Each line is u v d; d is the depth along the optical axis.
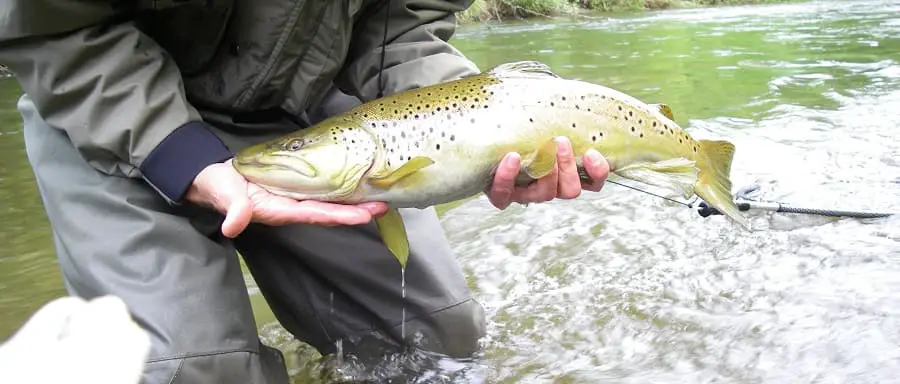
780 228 1.26
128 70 0.73
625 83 2.89
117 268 0.73
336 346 0.97
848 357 0.83
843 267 1.06
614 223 1.37
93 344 0.70
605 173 0.75
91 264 0.74
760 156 1.68
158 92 0.74
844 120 2.00
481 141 0.73
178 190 0.72
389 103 0.75
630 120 0.78
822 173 1.53
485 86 0.75
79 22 0.70
